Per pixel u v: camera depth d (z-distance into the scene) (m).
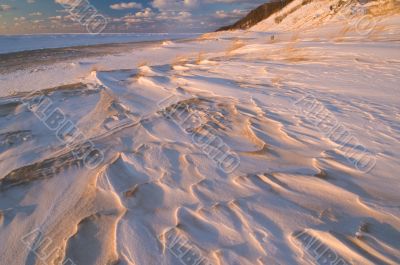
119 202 2.11
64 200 2.19
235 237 1.69
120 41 40.19
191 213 1.92
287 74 5.34
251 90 4.46
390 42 8.35
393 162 2.26
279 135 2.94
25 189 2.34
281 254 1.54
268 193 2.05
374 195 1.92
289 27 38.03
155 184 2.29
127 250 1.66
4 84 8.71
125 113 3.96
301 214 1.81
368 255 1.48
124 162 2.66
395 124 2.90
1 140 3.31
